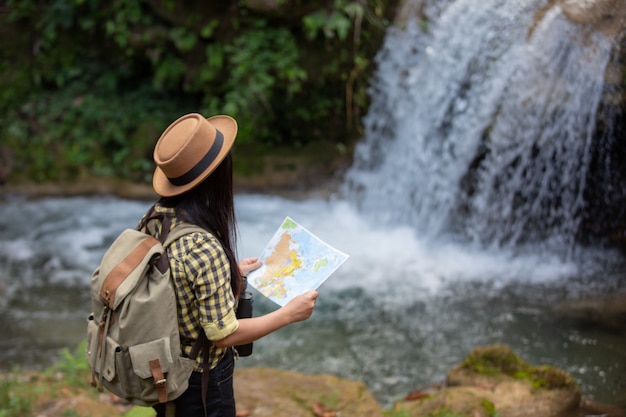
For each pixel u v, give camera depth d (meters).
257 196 8.63
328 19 7.93
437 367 4.80
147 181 9.01
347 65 8.35
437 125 7.53
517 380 4.09
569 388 3.95
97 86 9.55
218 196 2.09
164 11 8.61
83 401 3.64
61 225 7.91
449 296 5.96
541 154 6.58
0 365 4.93
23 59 9.61
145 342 1.93
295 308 2.08
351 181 8.55
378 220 7.93
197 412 2.12
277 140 9.00
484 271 6.49
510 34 6.59
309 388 3.89
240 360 5.03
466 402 3.68
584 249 6.72
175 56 8.94
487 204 7.11
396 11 8.24
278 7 7.89
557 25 6.08
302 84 8.52
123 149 9.15
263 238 7.36
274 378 4.02
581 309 5.57
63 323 5.63
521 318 5.47
